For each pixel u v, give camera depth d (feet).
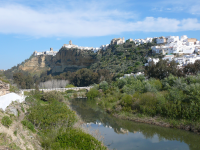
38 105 91.61
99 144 52.70
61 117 69.82
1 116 48.24
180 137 79.00
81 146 49.44
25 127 53.98
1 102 56.49
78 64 493.36
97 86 225.97
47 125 63.57
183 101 99.45
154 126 93.56
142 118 102.83
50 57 620.08
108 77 282.97
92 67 410.31
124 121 104.58
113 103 138.72
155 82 146.82
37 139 51.19
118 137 79.61
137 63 306.96
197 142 73.46
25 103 92.68
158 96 106.73
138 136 81.35
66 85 318.65
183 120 90.22
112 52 417.49
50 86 307.99
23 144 41.11
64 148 48.03
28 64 624.18
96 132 76.33
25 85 287.69
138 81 158.40
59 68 538.88
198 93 95.61
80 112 131.13
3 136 37.42
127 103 120.47
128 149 67.31
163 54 299.99
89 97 206.90
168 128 89.35
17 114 62.90
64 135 52.95
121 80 182.60
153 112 102.53
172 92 105.60
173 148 68.74
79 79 316.40
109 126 96.32
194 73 159.33
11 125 47.09
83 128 74.38
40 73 558.56
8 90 78.43
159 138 78.64
